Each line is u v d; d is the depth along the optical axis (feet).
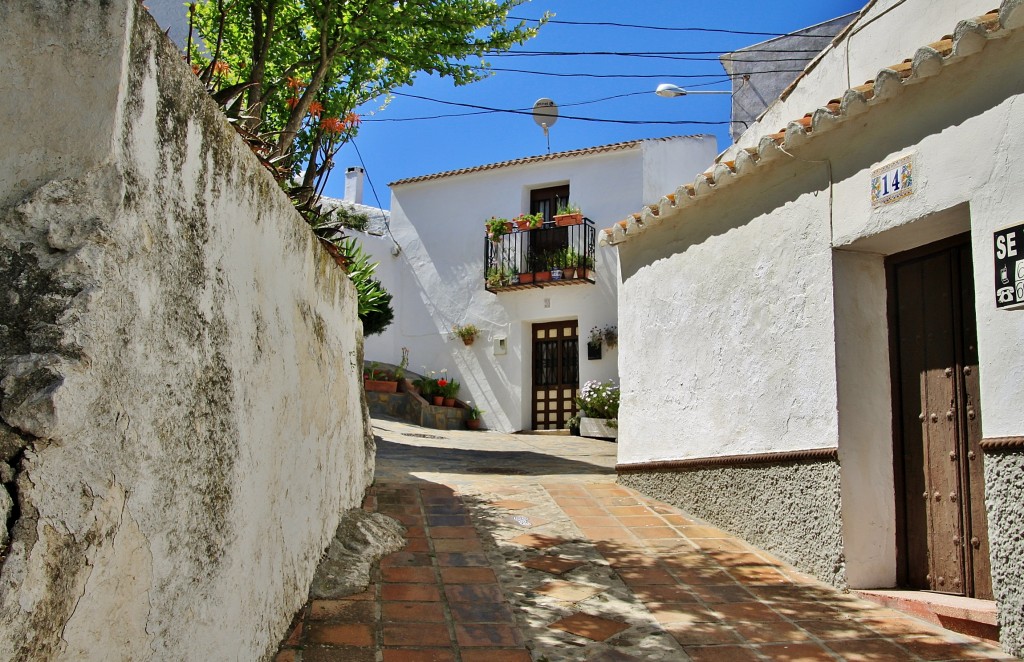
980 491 15.01
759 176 20.10
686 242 23.12
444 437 45.16
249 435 10.32
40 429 5.94
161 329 7.75
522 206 58.49
